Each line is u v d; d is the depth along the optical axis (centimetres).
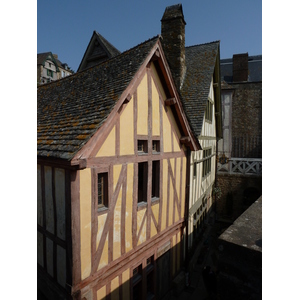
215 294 700
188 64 1121
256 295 227
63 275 419
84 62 1106
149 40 575
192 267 825
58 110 588
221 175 1371
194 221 882
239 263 238
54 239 432
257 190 1309
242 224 298
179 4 966
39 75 3094
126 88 462
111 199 463
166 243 663
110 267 470
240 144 1606
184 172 737
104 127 411
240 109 1606
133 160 511
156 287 624
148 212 571
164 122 619
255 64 2009
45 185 445
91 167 418
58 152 377
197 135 788
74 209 391
